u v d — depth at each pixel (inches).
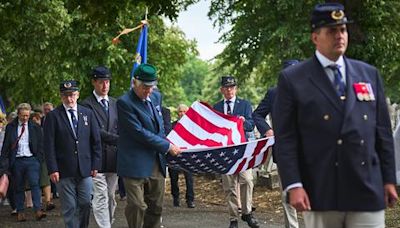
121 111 282.2
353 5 488.7
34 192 441.4
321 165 151.6
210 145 347.3
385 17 668.7
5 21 669.9
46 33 752.3
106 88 344.2
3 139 474.6
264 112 316.2
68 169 312.0
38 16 728.3
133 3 595.8
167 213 448.5
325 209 151.9
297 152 154.9
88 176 317.4
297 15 968.9
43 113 546.0
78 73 1071.6
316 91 152.9
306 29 960.3
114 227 396.8
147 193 296.5
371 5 507.5
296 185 151.7
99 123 337.7
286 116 154.5
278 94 157.5
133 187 283.7
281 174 154.1
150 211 298.7
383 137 155.5
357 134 150.4
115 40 474.3
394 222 342.6
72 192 315.6
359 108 152.3
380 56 571.2
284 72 157.5
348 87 153.4
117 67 1129.4
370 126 152.8
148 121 283.6
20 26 702.5
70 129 314.0
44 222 433.1
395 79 1053.2
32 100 1149.1
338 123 150.8
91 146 322.0
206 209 467.8
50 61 1009.5
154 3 592.7
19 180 438.9
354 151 150.1
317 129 151.9
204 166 327.0
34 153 440.8
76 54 1070.4
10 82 1166.3
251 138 379.9
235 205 362.3
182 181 637.3
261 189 512.1
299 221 369.7
